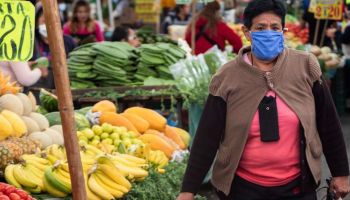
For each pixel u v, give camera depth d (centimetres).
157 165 641
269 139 438
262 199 446
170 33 1583
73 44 1246
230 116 446
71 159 409
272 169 443
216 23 1177
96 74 946
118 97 892
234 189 452
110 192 541
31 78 806
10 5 429
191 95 850
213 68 888
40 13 1171
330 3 1312
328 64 1419
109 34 1653
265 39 432
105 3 2092
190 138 862
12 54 431
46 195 537
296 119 439
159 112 933
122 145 664
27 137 615
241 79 443
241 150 443
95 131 686
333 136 457
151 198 579
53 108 804
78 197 412
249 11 442
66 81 403
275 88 441
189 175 455
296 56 448
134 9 2164
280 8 439
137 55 959
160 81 920
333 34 1598
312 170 444
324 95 450
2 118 598
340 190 467
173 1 2303
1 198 463
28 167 546
